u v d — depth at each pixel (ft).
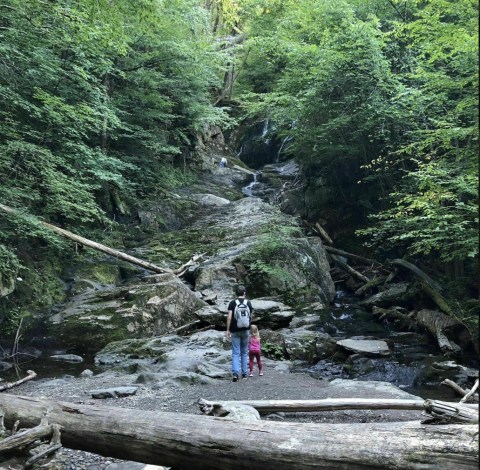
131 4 39.04
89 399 23.06
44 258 45.16
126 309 39.42
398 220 40.96
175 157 78.84
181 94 69.72
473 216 34.12
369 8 56.54
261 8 82.23
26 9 39.19
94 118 48.16
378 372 31.65
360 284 55.01
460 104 35.06
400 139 50.31
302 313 45.68
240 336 26.58
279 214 63.00
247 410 18.16
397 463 10.76
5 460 13.05
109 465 14.92
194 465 12.84
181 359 30.81
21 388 26.22
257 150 93.86
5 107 42.39
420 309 44.27
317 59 54.65
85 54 46.65
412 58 49.29
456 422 13.01
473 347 36.45
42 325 38.27
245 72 97.91
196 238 57.67
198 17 65.05
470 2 34.19
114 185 60.64
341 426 12.68
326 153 59.93
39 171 41.93
